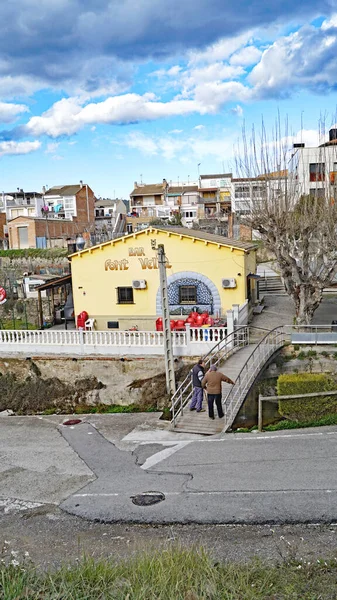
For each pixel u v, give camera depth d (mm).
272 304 30516
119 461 12109
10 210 67875
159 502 9781
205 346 18766
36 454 13055
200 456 11898
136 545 8250
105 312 25562
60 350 19750
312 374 15688
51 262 42562
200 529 8711
